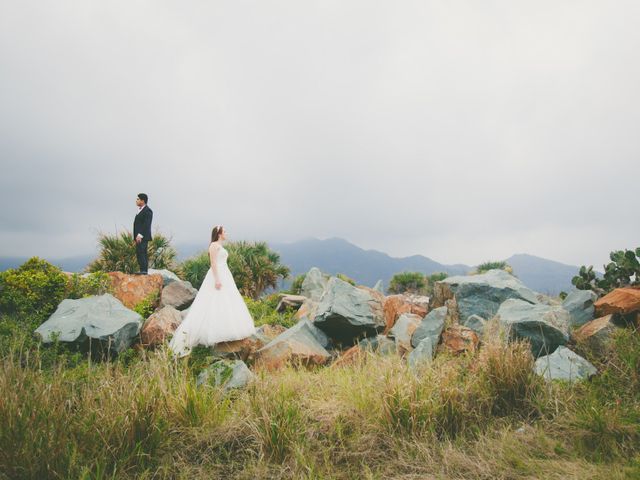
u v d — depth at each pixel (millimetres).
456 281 7156
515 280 7125
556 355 4355
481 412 3480
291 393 3854
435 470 2863
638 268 6223
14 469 2566
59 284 7039
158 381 3549
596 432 3090
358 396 3738
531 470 2740
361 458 3070
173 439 3191
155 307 8078
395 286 21297
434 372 3865
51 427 2822
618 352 4160
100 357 5180
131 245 11516
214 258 5883
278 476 2832
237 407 3600
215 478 2883
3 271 6867
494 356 3814
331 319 6332
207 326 5551
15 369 3248
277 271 15750
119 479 2682
